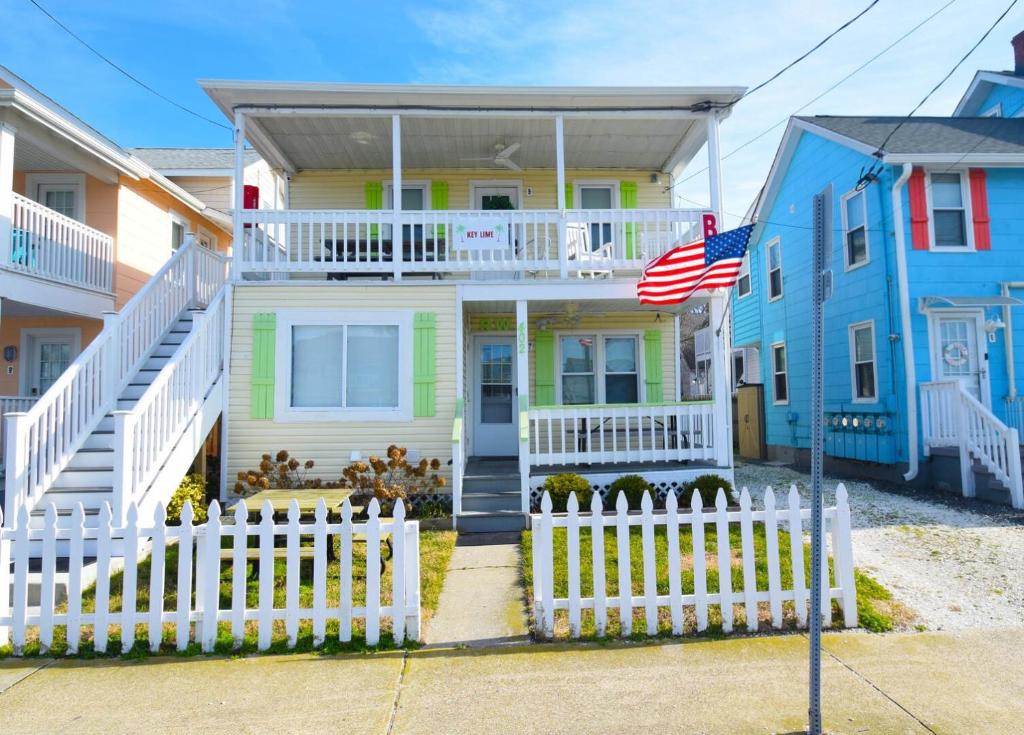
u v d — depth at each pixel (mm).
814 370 3787
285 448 9648
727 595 4840
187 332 10609
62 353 11898
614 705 3842
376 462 8984
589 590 5699
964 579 6074
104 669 4383
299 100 10055
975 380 11648
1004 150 11766
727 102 10281
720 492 4945
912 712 3719
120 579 6238
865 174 12516
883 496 10297
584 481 8812
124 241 12125
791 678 4156
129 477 6758
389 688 4086
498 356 12289
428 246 11852
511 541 7840
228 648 4621
